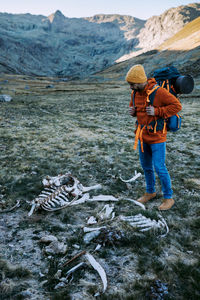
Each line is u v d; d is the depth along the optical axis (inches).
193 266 107.9
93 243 126.3
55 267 108.4
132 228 133.0
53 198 163.8
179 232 134.8
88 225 142.1
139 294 94.5
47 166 245.0
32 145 330.6
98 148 323.6
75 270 106.9
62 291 95.6
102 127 500.4
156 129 143.9
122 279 102.7
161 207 158.6
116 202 170.7
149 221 138.2
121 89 2326.5
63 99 1354.6
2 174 220.4
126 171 236.1
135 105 147.3
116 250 120.8
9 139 358.9
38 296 93.5
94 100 1256.8
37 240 128.6
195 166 250.5
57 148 319.0
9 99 1232.8
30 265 110.2
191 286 98.0
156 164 152.6
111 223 140.9
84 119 618.5
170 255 116.6
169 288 97.1
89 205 167.5
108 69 7145.7
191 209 159.8
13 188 192.9
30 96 1663.4
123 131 459.5
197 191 188.5
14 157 272.7
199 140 372.2
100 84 3727.9
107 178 218.8
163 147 150.3
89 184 205.0
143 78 134.0
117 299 92.9
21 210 160.4
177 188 192.1
